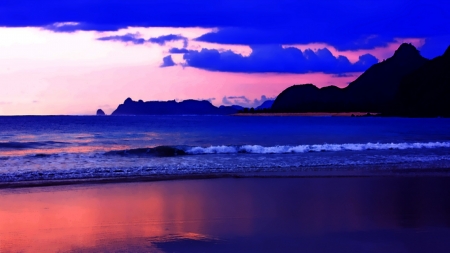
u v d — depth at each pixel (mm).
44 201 9461
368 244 6324
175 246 6184
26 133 42406
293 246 6207
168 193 10539
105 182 12281
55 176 13539
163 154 21109
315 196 10156
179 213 8320
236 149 22203
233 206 9008
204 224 7453
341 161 17797
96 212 8375
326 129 51969
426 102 179375
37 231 6961
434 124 79188
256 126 62031
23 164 17047
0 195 10180
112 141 31969
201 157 19641
